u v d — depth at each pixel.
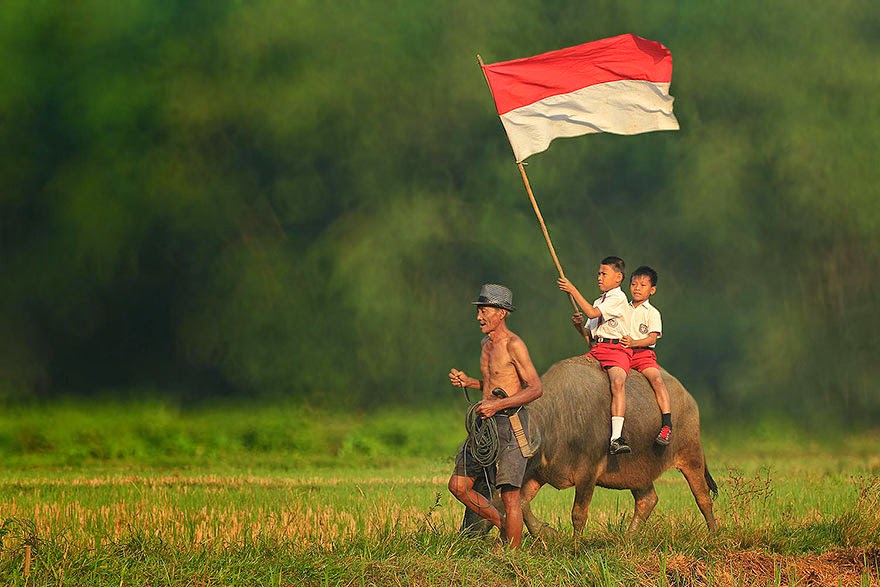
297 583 24.97
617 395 32.62
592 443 32.41
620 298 33.62
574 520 32.91
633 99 36.78
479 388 30.53
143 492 47.41
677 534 31.69
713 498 36.50
